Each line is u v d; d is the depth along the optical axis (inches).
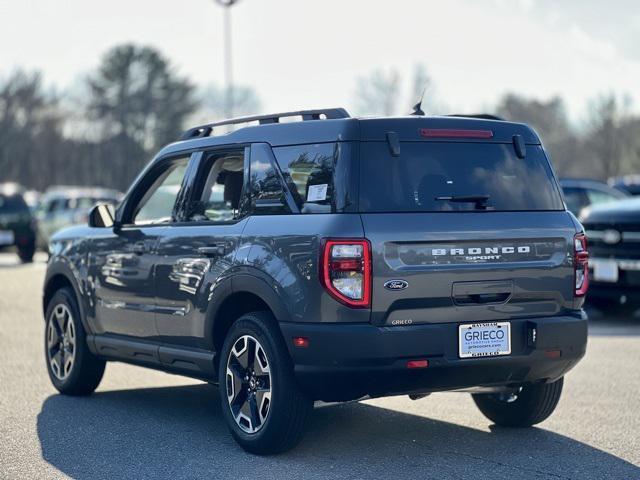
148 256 278.1
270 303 229.3
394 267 219.1
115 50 3312.0
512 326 232.2
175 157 280.7
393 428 270.8
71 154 3472.0
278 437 233.0
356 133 226.5
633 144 2822.3
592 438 259.9
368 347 216.4
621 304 517.3
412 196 226.2
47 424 277.1
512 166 241.6
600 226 493.0
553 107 3459.6
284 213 234.2
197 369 262.8
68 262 316.8
